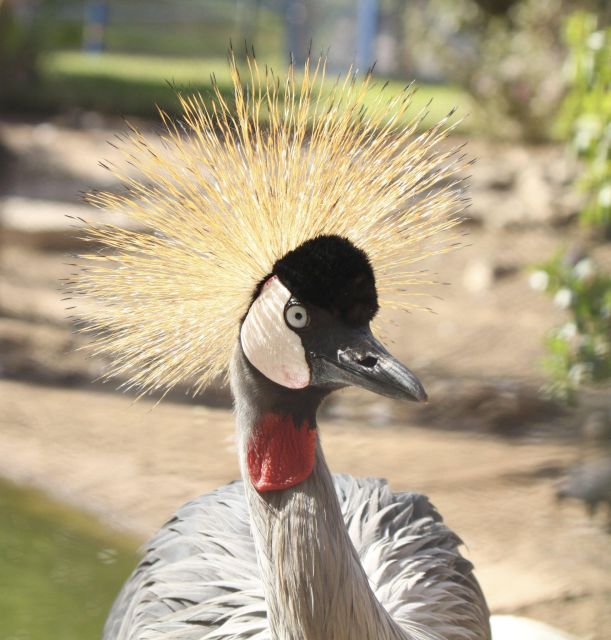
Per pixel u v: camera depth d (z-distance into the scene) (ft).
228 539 12.59
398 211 10.45
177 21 94.58
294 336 9.60
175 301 10.20
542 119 52.95
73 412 24.64
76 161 49.85
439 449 23.13
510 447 23.18
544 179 43.83
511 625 15.17
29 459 22.21
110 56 88.58
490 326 31.99
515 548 18.52
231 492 13.62
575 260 24.57
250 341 9.82
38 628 16.80
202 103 10.57
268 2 87.92
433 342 30.58
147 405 25.13
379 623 9.89
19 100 61.00
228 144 10.23
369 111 11.12
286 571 9.71
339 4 82.94
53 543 19.45
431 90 69.00
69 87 64.80
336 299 9.50
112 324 10.50
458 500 20.42
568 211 41.39
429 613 11.76
